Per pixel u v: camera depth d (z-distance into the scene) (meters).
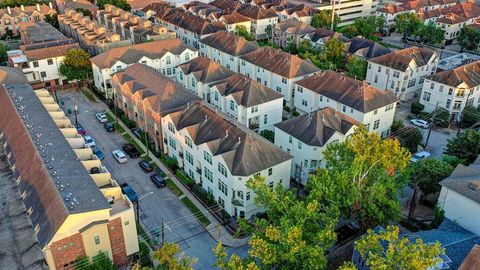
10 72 89.56
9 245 52.75
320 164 67.94
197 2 164.25
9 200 59.84
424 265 36.19
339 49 112.50
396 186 55.00
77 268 48.19
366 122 78.50
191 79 93.69
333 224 44.25
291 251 40.31
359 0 169.38
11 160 61.09
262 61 101.38
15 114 69.38
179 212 62.94
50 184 50.53
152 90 79.62
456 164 66.25
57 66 102.88
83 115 91.25
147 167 71.75
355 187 50.28
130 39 120.06
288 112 95.50
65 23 130.88
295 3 174.88
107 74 95.62
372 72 103.62
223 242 57.69
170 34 119.12
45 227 46.47
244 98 80.94
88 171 57.66
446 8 156.12
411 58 97.88
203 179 66.44
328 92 84.44
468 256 41.25
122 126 86.94
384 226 55.03
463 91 87.19
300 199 60.19
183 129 67.06
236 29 135.50
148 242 57.06
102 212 47.47
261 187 48.69
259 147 61.19
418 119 91.19
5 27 139.00
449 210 55.97
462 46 135.12
